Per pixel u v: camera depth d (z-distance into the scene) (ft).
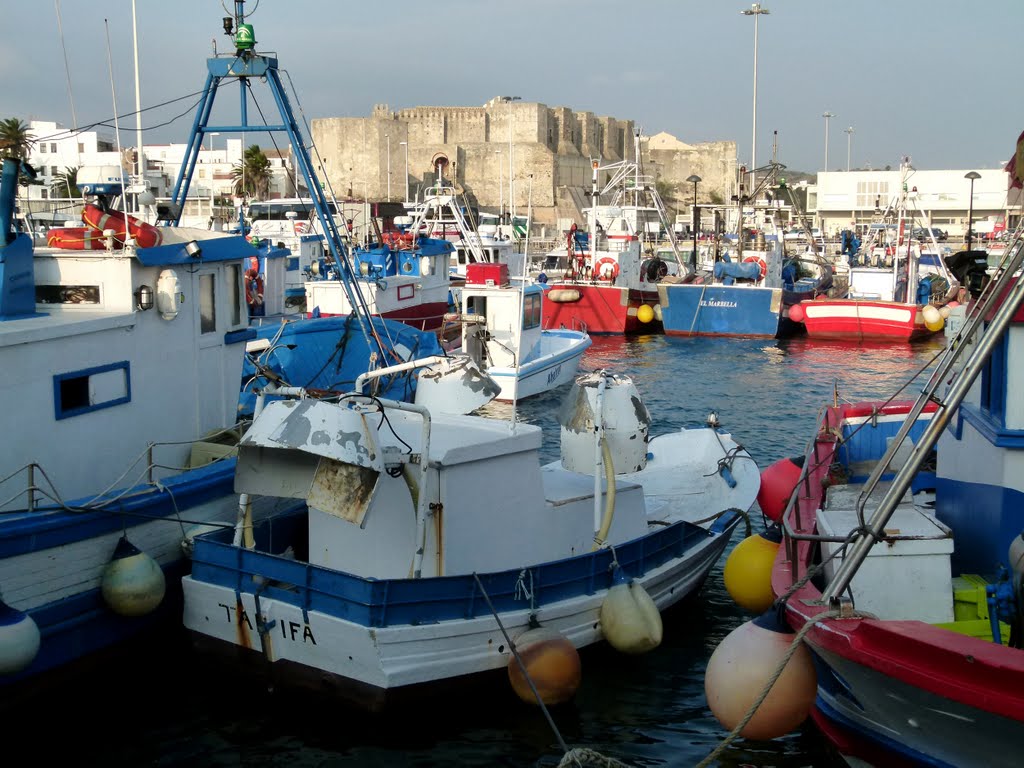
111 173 37.50
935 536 27.55
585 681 33.88
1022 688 20.08
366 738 30.35
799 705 25.20
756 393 91.30
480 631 30.60
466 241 121.80
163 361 37.29
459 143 388.98
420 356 64.44
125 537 32.17
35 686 30.55
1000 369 29.81
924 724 23.15
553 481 38.37
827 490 35.37
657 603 36.78
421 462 30.27
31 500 30.07
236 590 31.19
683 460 49.52
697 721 31.65
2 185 33.73
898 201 159.53
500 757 29.45
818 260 175.11
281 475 30.32
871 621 22.93
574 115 436.35
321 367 59.06
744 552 36.04
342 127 358.43
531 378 82.33
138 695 32.96
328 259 97.86
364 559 32.65
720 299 127.95
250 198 195.62
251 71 47.62
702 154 431.84
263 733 30.66
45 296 35.99
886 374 101.50
